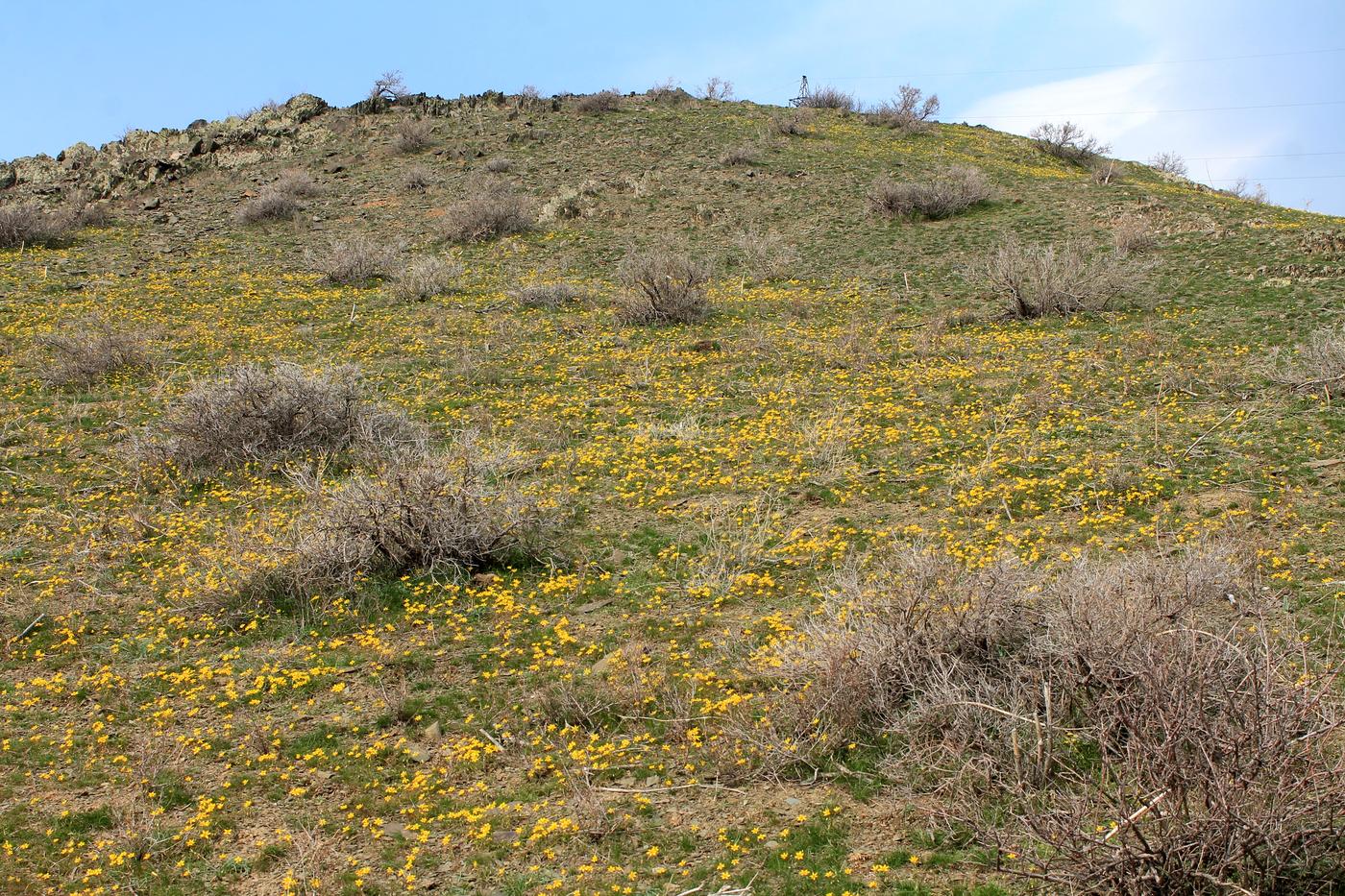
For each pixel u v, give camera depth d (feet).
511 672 25.66
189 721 23.94
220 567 31.48
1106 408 45.62
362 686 25.45
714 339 62.59
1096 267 65.57
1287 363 48.44
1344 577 26.76
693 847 18.44
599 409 50.16
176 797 20.71
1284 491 33.78
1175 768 15.03
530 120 141.49
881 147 131.23
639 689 23.93
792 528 34.47
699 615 28.30
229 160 127.95
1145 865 14.53
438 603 29.53
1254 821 14.44
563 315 70.33
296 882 17.72
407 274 79.77
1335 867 14.89
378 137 135.54
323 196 113.29
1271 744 14.84
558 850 18.51
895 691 21.52
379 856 18.66
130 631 28.94
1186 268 73.87
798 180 111.55
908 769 19.88
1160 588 21.20
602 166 118.93
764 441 43.78
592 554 33.24
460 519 32.22
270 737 22.84
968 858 17.35
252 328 66.54
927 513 35.22
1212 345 55.06
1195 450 38.63
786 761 20.54
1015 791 17.57
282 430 43.57
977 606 21.74
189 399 43.73
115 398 52.03
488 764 21.67
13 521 36.96
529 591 30.37
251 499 38.78
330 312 71.31
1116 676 18.70
